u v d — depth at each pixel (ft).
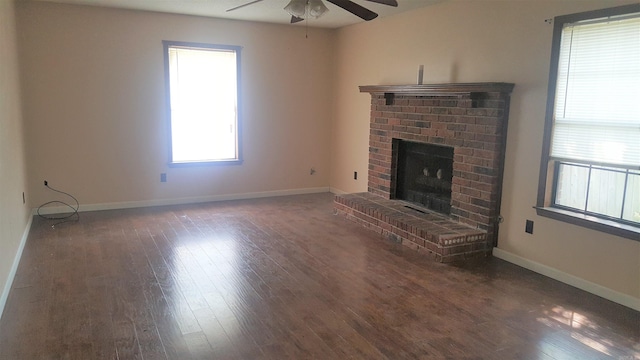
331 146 22.50
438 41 15.33
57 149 17.04
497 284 11.49
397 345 8.51
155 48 17.93
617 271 10.49
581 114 11.08
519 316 9.78
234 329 8.96
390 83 17.87
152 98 18.22
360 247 14.10
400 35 17.12
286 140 21.39
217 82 19.48
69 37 16.61
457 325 9.33
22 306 9.75
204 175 19.83
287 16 18.26
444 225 14.02
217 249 13.67
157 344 8.36
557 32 11.34
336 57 21.50
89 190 17.80
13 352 8.00
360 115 19.98
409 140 16.24
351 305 10.14
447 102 14.39
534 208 12.25
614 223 10.53
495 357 8.18
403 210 15.78
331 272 12.04
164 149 18.80
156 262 12.48
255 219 17.19
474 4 13.80
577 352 8.41
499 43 13.04
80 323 9.07
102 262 12.40
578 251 11.30
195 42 18.57
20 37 15.81
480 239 13.33
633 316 9.85
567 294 10.95
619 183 10.48
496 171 13.08
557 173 11.86
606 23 10.39
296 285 11.16
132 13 17.37
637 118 10.00
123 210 18.12
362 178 20.17
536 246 12.35
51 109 16.72
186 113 19.11
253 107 20.34
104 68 17.29
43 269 11.82
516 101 12.58
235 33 19.34
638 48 9.87
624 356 8.30
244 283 11.21
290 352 8.19
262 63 20.16
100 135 17.63
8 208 11.18
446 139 14.56
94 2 16.08
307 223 16.71
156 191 18.99
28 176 16.37
